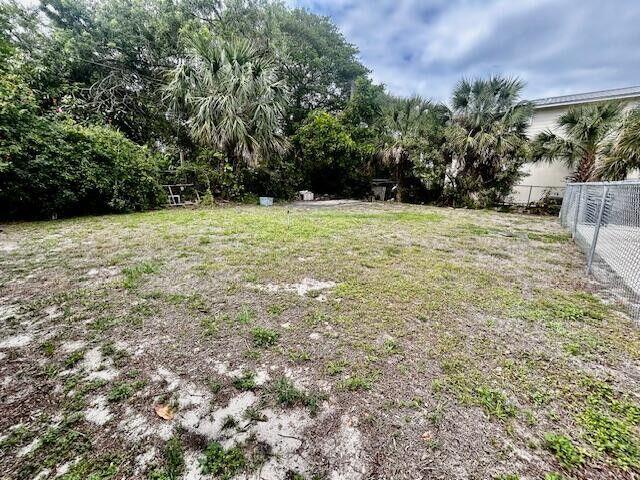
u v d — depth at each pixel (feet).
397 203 35.60
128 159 23.09
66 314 6.85
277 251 12.21
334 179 39.96
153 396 4.49
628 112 23.81
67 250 11.91
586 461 3.56
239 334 6.20
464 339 6.17
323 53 47.11
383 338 6.16
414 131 32.83
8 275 9.14
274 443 3.76
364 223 19.67
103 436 3.78
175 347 5.71
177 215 21.48
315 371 5.13
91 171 20.35
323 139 34.91
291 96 43.55
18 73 20.56
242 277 9.37
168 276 9.34
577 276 10.21
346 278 9.45
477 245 14.49
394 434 3.92
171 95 28.12
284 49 37.40
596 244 11.37
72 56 28.78
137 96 34.19
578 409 4.37
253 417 4.15
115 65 32.63
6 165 15.89
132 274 9.30
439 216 24.50
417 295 8.30
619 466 3.51
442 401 4.48
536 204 30.78
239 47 26.94
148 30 31.86
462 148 30.12
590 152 26.25
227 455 3.59
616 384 4.92
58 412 4.13
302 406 4.37
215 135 27.04
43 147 18.31
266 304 7.59
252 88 27.07
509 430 3.98
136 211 23.77
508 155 29.14
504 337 6.29
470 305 7.77
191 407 4.31
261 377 4.97
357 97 40.42
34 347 5.60
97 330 6.23
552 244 15.08
